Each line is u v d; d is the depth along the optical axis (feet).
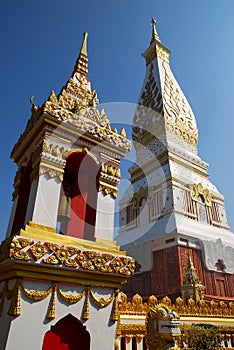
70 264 15.23
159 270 60.44
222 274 63.72
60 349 14.92
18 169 23.09
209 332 24.47
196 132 96.02
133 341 21.53
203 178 84.28
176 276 56.08
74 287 15.62
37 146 19.07
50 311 14.32
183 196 71.36
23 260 13.89
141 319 22.33
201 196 77.05
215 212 77.77
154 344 18.07
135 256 66.18
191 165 82.17
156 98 95.20
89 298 15.92
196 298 41.01
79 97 24.48
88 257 16.21
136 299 23.41
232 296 61.98
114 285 16.99
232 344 30.89
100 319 15.89
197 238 63.16
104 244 18.22
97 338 15.39
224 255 65.77
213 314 31.27
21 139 22.08
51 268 14.85
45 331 13.91
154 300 25.72
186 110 98.07
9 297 14.29
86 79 26.63
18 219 20.93
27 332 13.39
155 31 114.52
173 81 103.50
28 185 21.27
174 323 17.57
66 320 15.56
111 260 17.04
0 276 16.05
